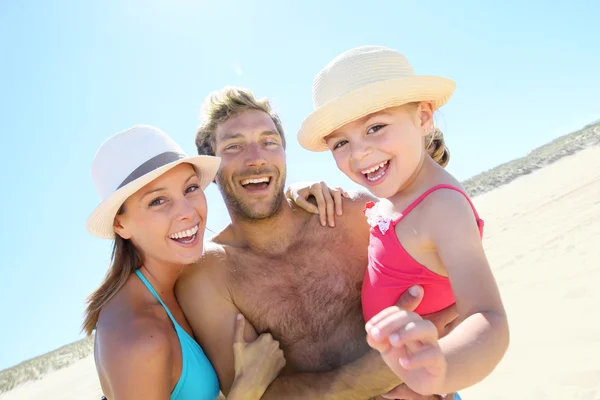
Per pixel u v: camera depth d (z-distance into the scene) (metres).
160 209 0.63
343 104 0.55
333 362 0.75
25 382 3.88
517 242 2.26
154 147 0.64
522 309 1.40
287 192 0.89
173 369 0.62
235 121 0.80
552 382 0.99
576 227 2.10
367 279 0.65
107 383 0.62
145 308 0.62
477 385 1.10
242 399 0.63
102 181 0.65
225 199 0.82
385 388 0.65
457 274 0.47
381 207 0.63
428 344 0.33
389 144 0.56
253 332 0.74
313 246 0.80
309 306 0.76
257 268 0.78
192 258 0.65
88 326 0.65
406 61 0.63
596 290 1.35
